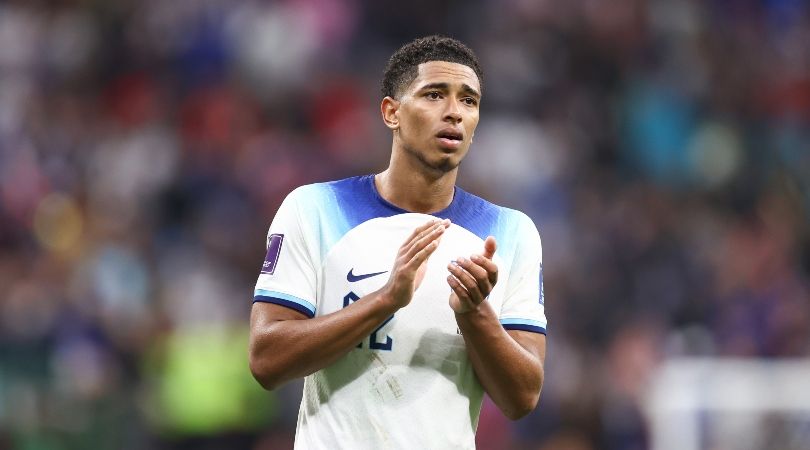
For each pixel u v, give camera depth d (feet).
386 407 50.31
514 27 191.93
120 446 127.03
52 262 142.72
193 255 155.12
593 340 146.20
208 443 131.44
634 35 195.52
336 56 188.14
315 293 51.60
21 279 136.87
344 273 51.16
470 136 51.57
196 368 132.46
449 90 50.96
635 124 186.39
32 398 126.00
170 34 187.01
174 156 169.58
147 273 151.02
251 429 132.26
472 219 52.95
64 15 188.85
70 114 176.65
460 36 192.34
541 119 183.42
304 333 48.93
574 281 151.53
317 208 52.19
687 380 123.44
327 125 180.75
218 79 182.91
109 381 130.41
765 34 204.54
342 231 51.75
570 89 188.34
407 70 51.65
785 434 121.19
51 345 131.75
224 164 169.27
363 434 50.21
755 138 189.06
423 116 50.88
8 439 122.01
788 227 164.86
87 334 134.82
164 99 180.24
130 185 166.50
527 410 51.06
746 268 154.71
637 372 131.13
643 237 160.86
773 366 122.52
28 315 133.39
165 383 131.95
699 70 195.52
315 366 49.34
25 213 157.69
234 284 152.56
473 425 52.19
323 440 50.65
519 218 53.98
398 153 52.13
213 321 141.79
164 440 130.11
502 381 49.90
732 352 141.69
